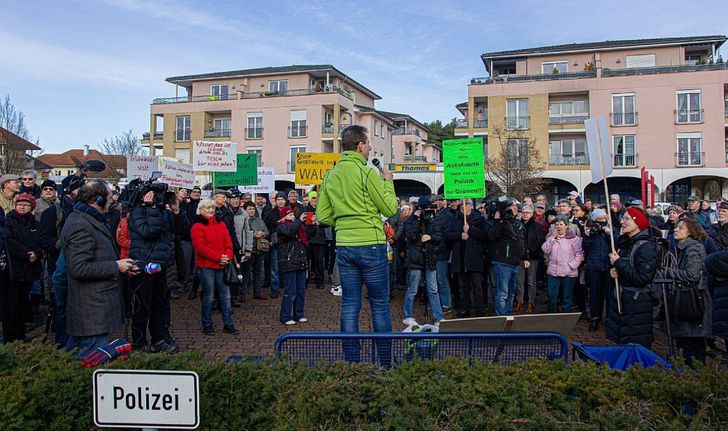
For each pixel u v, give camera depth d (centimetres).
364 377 297
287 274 788
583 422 272
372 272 430
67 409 283
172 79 4769
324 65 4684
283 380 295
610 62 3834
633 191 3712
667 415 279
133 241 611
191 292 1016
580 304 892
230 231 902
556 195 3897
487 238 820
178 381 210
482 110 4006
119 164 5659
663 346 697
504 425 261
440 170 3884
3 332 629
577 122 3594
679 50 3719
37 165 6812
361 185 428
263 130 4400
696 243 535
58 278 545
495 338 371
